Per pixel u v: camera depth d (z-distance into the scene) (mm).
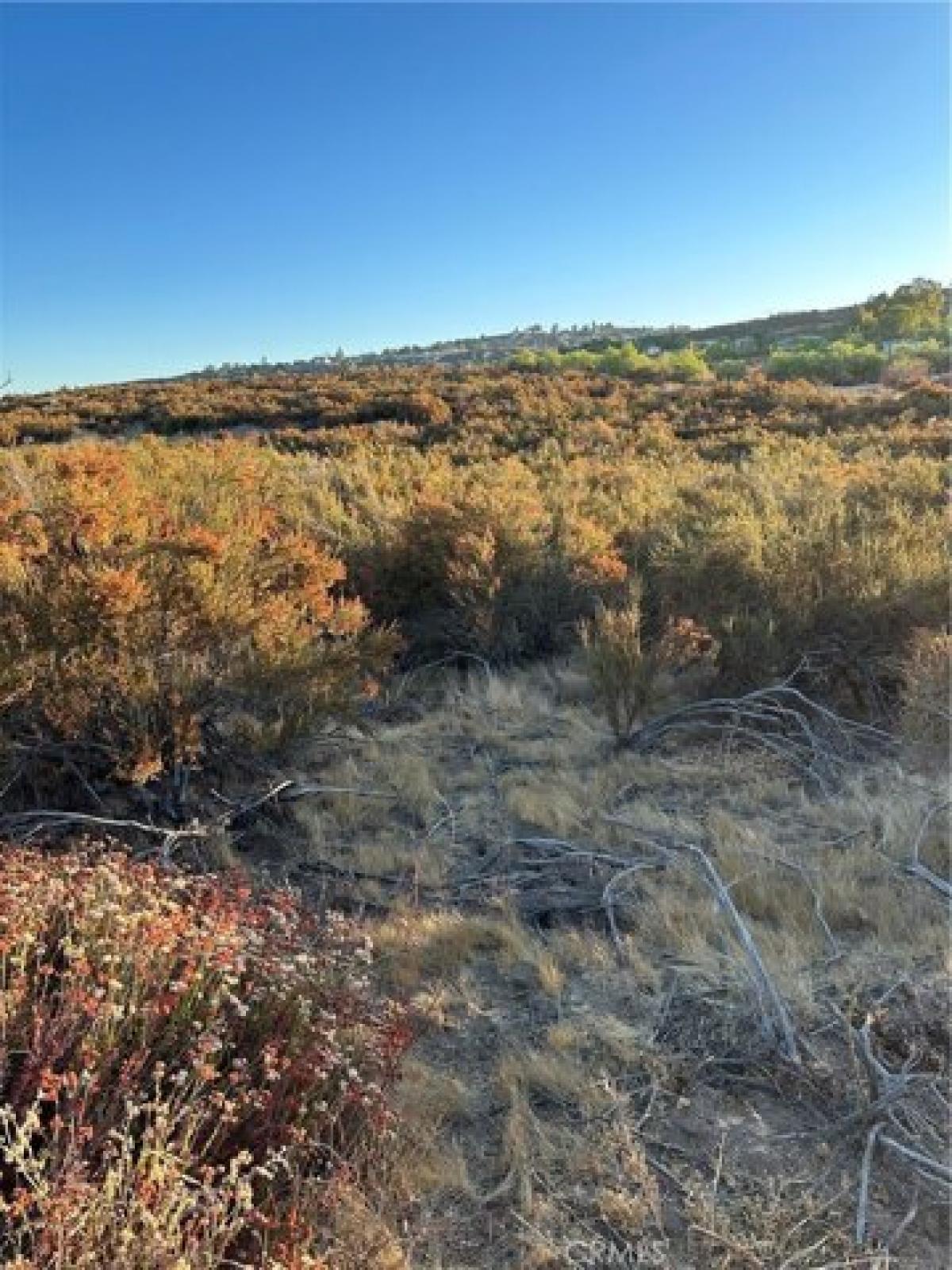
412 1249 2285
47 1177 1961
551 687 6773
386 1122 2480
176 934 2471
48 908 2572
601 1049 3055
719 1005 3203
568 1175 2566
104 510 4648
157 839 4281
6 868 2785
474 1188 2518
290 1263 1978
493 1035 3156
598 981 3418
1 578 4504
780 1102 2859
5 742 4109
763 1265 2293
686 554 7312
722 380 40250
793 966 3381
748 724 5988
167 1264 1769
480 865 4348
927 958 3461
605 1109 2777
